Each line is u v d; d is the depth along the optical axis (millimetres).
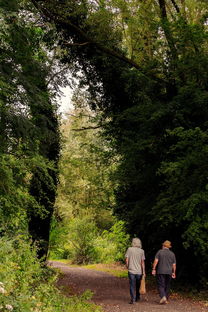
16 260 7211
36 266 7742
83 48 16234
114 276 17797
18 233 10141
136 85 15602
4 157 9500
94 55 16078
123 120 15961
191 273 13414
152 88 14508
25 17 10508
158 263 10211
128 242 22562
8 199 9672
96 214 30453
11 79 9992
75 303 8516
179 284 13438
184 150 12172
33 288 7422
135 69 15672
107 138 18469
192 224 10406
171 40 13031
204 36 12312
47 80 14039
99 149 19516
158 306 9562
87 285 13805
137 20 14367
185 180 11000
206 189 10219
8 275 5625
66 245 28781
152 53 15258
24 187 10805
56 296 8047
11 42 10164
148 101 14078
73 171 22594
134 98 16469
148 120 12789
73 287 12961
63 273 17406
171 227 13586
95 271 20250
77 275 17328
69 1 13922
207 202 10578
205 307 9688
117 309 8992
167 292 10250
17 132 10039
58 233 19500
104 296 11102
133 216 15742
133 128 15297
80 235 26359
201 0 14312
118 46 16109
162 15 14969
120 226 24703
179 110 12555
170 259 10188
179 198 11414
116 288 13172
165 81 14148
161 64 13758
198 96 11922
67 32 15641
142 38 15172
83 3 14031
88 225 26625
